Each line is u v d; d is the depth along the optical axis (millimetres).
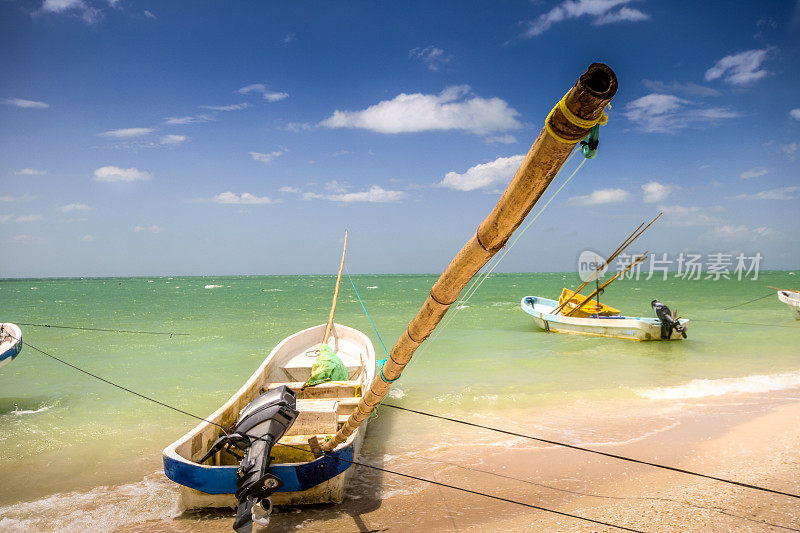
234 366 15492
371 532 5348
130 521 5754
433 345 18203
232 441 4992
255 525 5484
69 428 9430
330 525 5516
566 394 11070
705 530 5246
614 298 41656
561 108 1462
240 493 4414
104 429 9398
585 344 17406
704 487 6324
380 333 23234
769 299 38281
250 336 22078
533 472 7000
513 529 5387
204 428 6223
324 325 12719
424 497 6242
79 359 16625
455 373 13633
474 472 7043
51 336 22047
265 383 9102
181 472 5398
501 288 68812
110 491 6676
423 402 10664
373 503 6066
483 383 12383
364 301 44031
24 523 5785
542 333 20203
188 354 17578
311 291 65938
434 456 7676
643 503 5949
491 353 16422
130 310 36156
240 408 7488
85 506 6207
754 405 9859
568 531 5305
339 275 13930
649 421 9078
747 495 6047
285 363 10766
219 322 27797
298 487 5570
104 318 30406
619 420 9203
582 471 6992
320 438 6742
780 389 11086
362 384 9203
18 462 7758
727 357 15008
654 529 5309
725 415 9250
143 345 19609
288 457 6285
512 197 1802
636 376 12805
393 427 9102
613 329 18109
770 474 6613
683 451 7551
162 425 9641
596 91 1348
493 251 2125
